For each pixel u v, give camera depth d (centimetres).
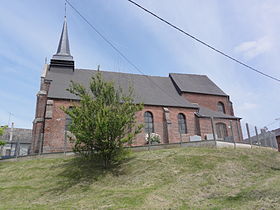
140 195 1020
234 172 1314
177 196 986
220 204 835
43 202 1098
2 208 1004
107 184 1310
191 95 3506
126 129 1580
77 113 1475
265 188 947
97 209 876
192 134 2917
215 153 1691
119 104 1598
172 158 1606
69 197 1141
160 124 2827
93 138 1420
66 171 1574
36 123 2425
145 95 3102
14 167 1744
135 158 1712
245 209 747
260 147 2188
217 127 2898
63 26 3659
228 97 3753
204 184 1144
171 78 3844
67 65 3200
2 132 2170
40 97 2652
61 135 2330
